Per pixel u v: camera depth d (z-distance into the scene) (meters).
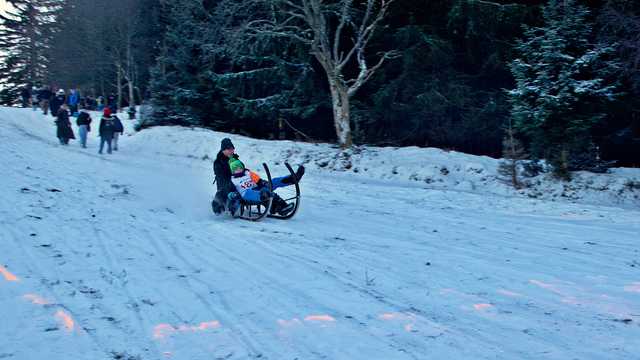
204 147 23.20
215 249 7.59
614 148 21.88
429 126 22.31
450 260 7.32
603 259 7.59
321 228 9.39
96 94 57.97
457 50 22.66
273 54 24.11
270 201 9.80
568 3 16.19
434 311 5.27
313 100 24.27
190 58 27.62
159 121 28.91
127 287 5.73
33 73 62.28
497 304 5.52
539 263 7.29
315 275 6.41
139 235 8.23
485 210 12.10
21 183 12.47
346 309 5.27
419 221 10.42
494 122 21.55
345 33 23.69
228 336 4.55
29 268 6.20
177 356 4.14
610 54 16.30
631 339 4.63
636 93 18.23
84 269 6.30
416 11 22.75
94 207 10.30
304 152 20.59
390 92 21.72
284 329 4.73
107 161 18.94
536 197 15.73
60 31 51.94
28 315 4.84
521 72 16.25
